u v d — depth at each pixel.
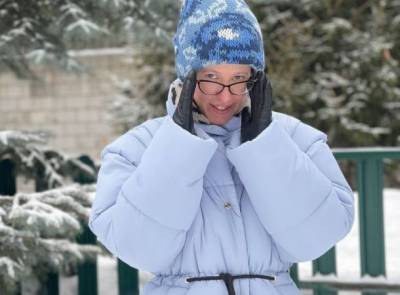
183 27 2.51
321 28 15.51
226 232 2.44
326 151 2.62
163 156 2.27
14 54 6.00
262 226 2.50
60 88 18.47
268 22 15.41
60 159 5.77
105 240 2.46
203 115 2.53
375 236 5.11
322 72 15.50
